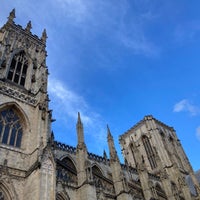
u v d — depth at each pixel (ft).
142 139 514.27
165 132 540.52
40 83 242.99
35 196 143.23
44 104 213.25
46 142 187.01
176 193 336.70
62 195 187.21
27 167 171.12
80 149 227.40
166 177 352.69
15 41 271.69
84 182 198.08
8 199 149.28
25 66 258.37
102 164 314.96
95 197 192.75
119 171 252.21
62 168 209.67
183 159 513.45
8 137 181.98
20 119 200.75
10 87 215.92
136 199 261.24
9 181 154.71
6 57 238.27
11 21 286.46
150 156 470.80
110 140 289.33
